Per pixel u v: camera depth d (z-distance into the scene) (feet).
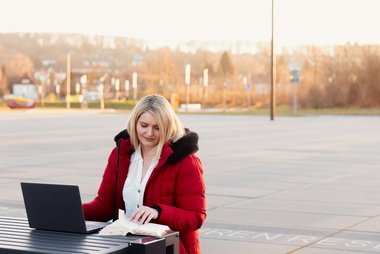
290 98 297.53
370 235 33.86
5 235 16.93
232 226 35.88
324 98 281.95
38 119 179.63
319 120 183.62
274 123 162.81
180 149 18.58
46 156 74.95
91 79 546.26
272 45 174.50
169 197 18.71
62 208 17.19
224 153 80.33
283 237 33.30
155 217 17.83
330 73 284.61
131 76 521.65
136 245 15.87
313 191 49.19
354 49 284.20
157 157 18.62
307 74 303.68
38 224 17.53
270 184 52.90
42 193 17.30
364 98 279.90
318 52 320.91
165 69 458.50
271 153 80.84
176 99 305.73
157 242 16.19
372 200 45.19
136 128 18.78
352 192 48.96
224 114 226.79
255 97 344.08
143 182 18.76
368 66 279.28
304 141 101.50
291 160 72.59
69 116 205.77
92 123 156.76
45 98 492.95
